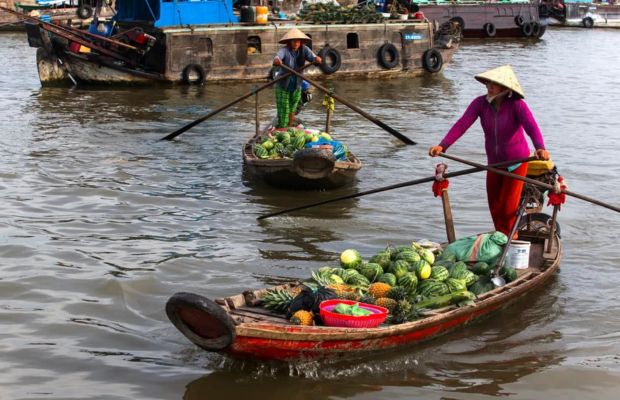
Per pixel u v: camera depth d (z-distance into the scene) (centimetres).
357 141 1602
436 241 977
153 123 1758
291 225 1030
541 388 632
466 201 1157
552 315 765
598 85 2488
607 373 655
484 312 734
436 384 632
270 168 1180
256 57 2392
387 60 2591
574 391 629
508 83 788
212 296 794
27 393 606
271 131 1361
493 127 820
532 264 844
